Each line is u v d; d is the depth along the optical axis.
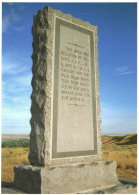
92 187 5.16
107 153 16.69
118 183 5.77
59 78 5.54
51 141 5.11
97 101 6.34
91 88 6.25
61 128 5.36
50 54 5.46
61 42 5.78
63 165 5.10
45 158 4.91
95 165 5.34
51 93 5.31
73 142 5.53
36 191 4.48
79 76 6.00
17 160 12.39
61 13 5.96
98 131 6.19
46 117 5.12
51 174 4.54
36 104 5.32
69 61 5.85
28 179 4.77
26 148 21.78
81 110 5.88
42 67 5.41
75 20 6.29
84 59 6.24
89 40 6.54
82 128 5.80
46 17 5.62
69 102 5.64
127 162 11.55
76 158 5.50
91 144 5.93
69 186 4.76
